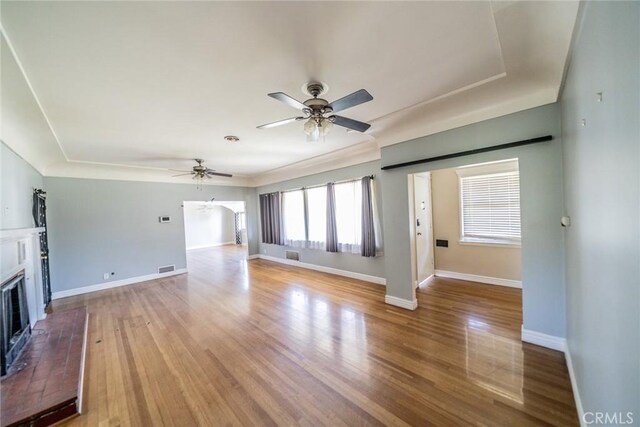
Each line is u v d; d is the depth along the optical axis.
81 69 1.79
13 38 1.43
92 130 3.02
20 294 2.74
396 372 2.16
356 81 2.12
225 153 4.46
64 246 4.75
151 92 2.18
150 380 2.20
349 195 5.04
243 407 1.86
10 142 2.79
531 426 1.59
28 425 1.70
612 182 0.98
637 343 0.79
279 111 2.64
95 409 1.89
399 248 3.53
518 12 1.37
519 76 2.07
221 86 2.12
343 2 1.28
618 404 0.96
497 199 4.37
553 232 2.30
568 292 2.08
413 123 3.13
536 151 2.37
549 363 2.17
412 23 1.46
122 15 1.31
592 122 1.22
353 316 3.32
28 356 2.49
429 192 4.88
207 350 2.65
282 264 6.80
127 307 4.03
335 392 1.96
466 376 2.06
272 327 3.12
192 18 1.35
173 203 6.15
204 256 8.80
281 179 6.72
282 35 1.52
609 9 0.94
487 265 4.46
